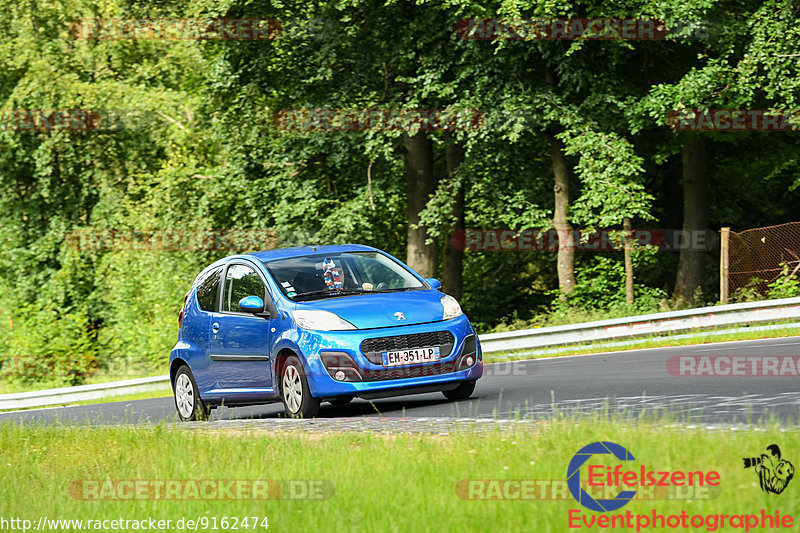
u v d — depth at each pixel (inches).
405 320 1046.4
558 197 2721.5
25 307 3634.4
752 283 2228.1
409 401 1180.5
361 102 2748.5
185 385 1242.0
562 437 714.2
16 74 3580.2
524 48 2522.1
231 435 923.4
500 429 804.0
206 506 629.0
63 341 3548.2
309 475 690.8
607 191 2459.4
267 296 1111.6
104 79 3572.8
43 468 877.8
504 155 2714.1
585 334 2044.8
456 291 3142.2
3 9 3572.8
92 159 3533.5
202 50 3110.2
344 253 1165.1
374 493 604.1
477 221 3083.2
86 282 3715.6
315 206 2795.3
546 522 501.7
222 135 2928.2
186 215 3211.1
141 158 3563.0
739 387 1062.4
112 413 1653.5
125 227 3491.6
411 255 2918.3
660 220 2965.1
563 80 2496.3
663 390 1090.7
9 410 2674.7
